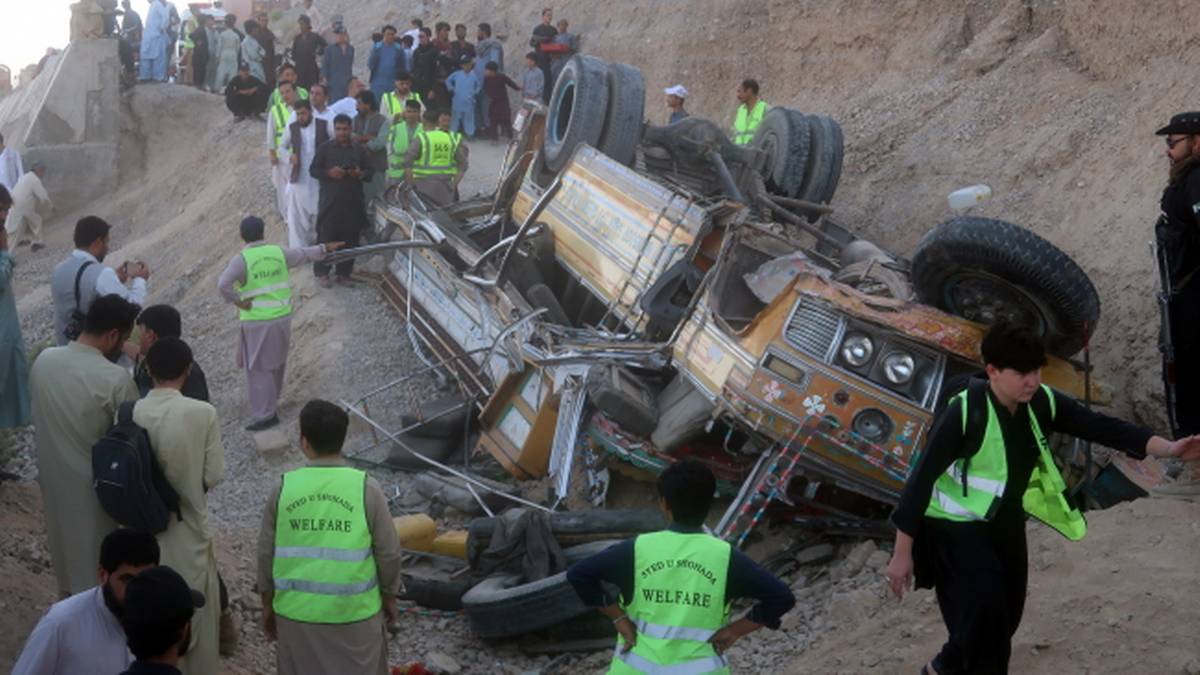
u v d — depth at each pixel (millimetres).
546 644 7582
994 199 12031
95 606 4359
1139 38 12078
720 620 4273
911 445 7438
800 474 7777
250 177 20438
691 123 12047
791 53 18594
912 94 14703
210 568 5664
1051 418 4586
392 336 12812
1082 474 7594
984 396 4500
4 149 24922
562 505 8836
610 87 11969
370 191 15266
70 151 26719
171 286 18797
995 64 14180
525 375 9758
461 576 8258
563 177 11734
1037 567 6449
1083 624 5781
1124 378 8977
